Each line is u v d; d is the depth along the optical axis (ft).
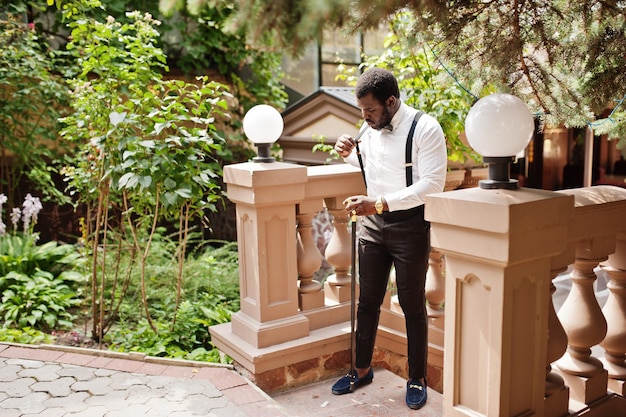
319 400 10.27
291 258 10.73
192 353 12.62
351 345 10.43
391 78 9.01
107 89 13.25
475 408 7.14
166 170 12.25
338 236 11.81
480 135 6.72
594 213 7.64
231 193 10.69
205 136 12.81
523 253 6.42
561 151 26.40
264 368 10.33
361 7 5.65
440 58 8.94
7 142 19.75
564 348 7.67
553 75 8.73
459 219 6.68
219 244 25.86
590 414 8.13
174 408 9.44
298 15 5.64
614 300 8.79
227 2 6.13
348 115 20.56
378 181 9.61
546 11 7.97
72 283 16.90
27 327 14.01
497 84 9.01
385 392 10.51
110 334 14.12
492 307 6.67
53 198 22.75
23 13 21.75
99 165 13.43
